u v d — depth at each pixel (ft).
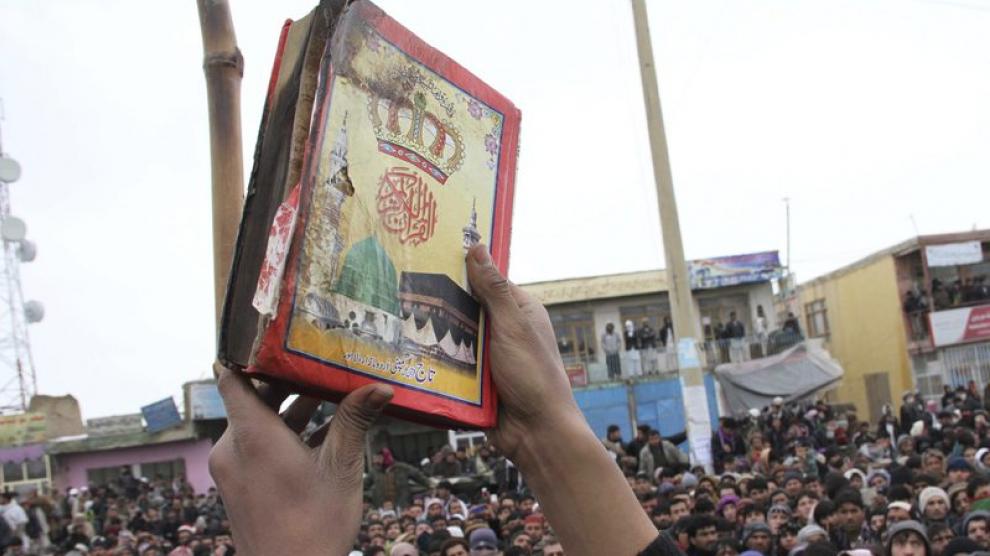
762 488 26.78
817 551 16.84
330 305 3.49
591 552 3.66
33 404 91.66
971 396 60.23
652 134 37.22
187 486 70.23
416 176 4.05
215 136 4.99
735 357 81.56
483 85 4.65
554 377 3.98
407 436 77.05
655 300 86.79
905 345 85.15
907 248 84.17
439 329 3.98
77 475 87.30
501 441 4.01
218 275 4.81
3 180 90.43
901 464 30.91
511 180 4.73
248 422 3.46
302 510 3.40
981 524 18.70
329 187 3.53
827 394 96.17
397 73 4.02
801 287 104.99
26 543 48.75
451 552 21.42
